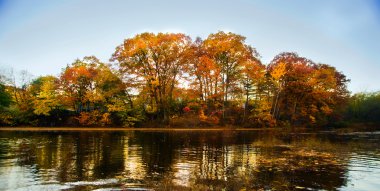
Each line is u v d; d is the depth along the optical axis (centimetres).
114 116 5162
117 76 5191
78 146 2270
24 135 3272
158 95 5244
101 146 2292
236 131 4344
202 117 4922
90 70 5088
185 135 3509
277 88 5425
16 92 5844
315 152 2073
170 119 5028
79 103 5209
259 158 1777
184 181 1171
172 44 4881
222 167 1480
